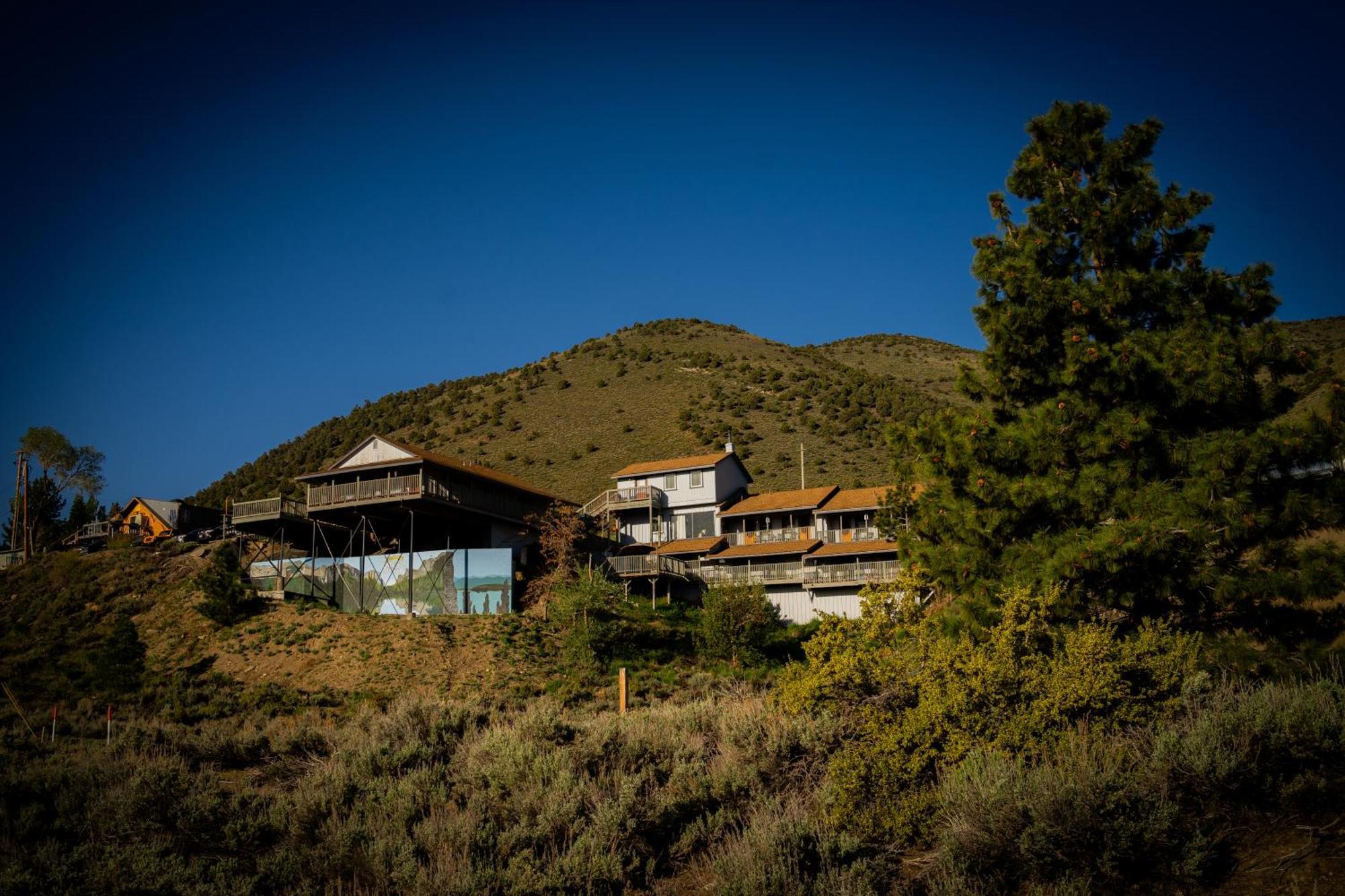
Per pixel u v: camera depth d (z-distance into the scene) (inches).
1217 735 289.7
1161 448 532.1
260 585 1712.6
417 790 394.0
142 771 400.2
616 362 5482.3
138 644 1304.1
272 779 498.6
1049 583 498.6
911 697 383.9
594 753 427.8
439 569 1673.2
